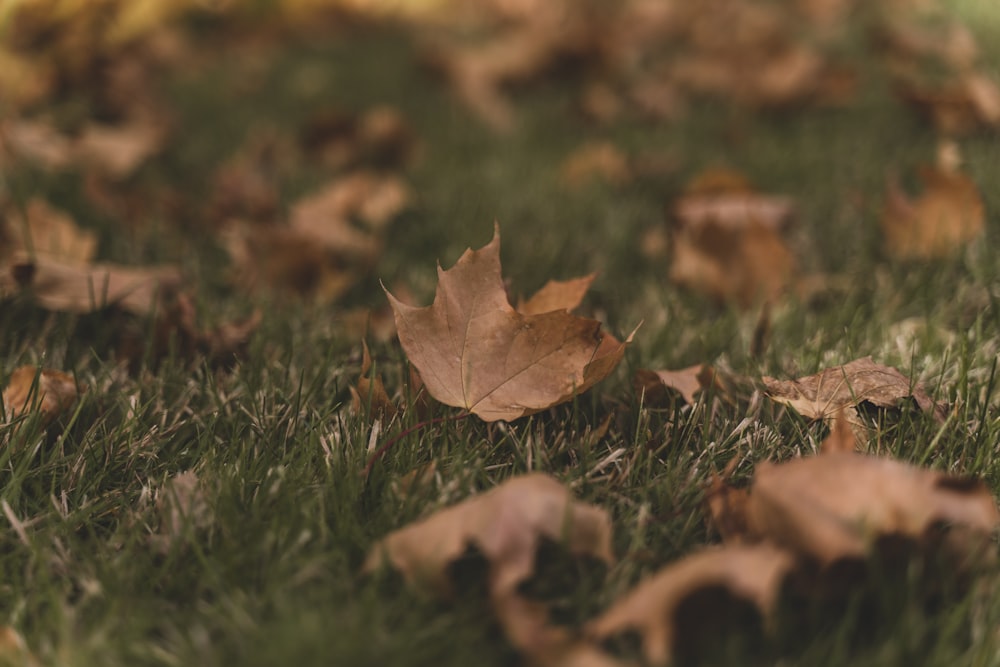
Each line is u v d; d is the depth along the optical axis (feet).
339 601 4.12
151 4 9.10
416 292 5.18
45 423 4.52
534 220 5.64
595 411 4.59
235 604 4.09
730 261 5.10
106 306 4.91
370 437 4.45
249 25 10.72
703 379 4.65
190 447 4.54
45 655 4.03
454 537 4.07
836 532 4.03
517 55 8.28
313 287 5.21
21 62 7.13
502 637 4.07
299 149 6.56
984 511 4.07
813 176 5.89
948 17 9.23
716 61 8.08
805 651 4.03
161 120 6.98
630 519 4.27
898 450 4.40
